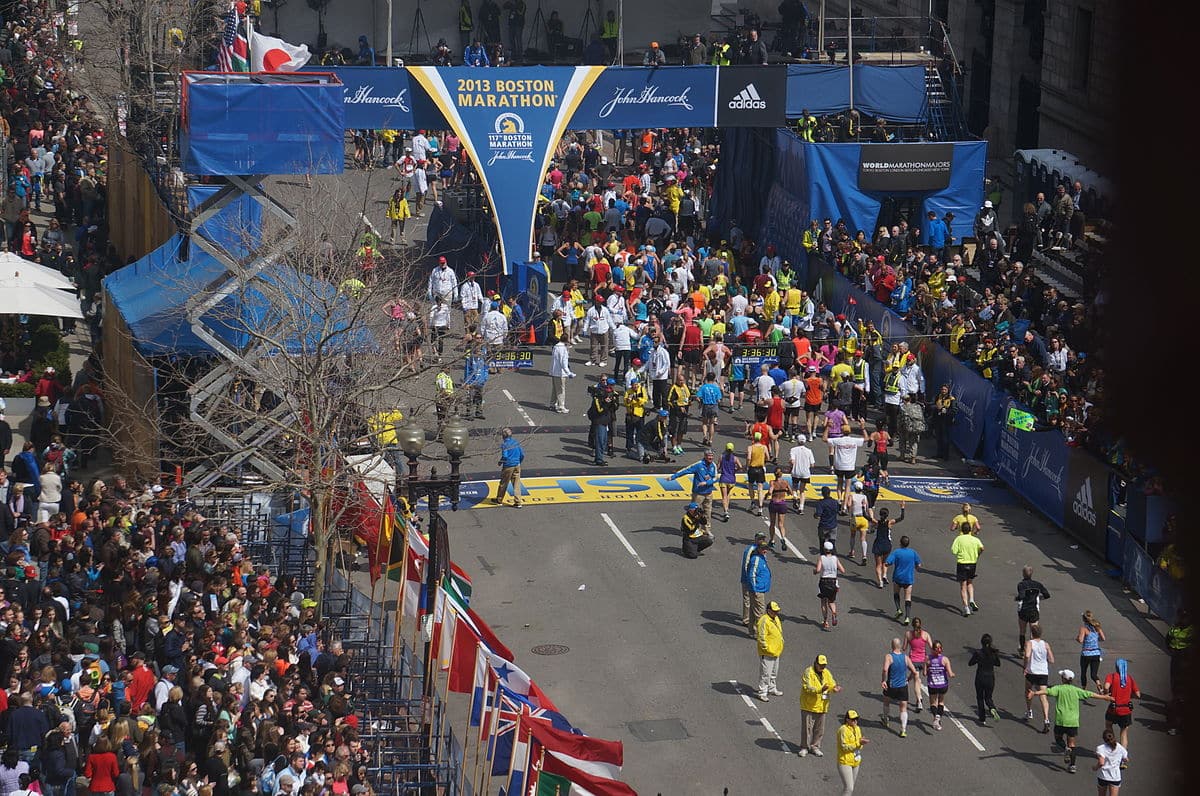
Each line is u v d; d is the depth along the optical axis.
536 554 144.12
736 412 182.62
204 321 138.00
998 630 132.12
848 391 173.88
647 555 144.62
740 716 115.69
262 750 82.94
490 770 89.50
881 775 107.69
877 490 147.88
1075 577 143.00
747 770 107.62
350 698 95.62
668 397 169.00
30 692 80.75
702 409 172.00
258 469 134.12
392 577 116.00
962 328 179.00
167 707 86.69
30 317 171.88
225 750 80.56
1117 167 5.52
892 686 112.56
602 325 191.12
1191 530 5.45
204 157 131.25
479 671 91.12
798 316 191.62
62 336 171.88
